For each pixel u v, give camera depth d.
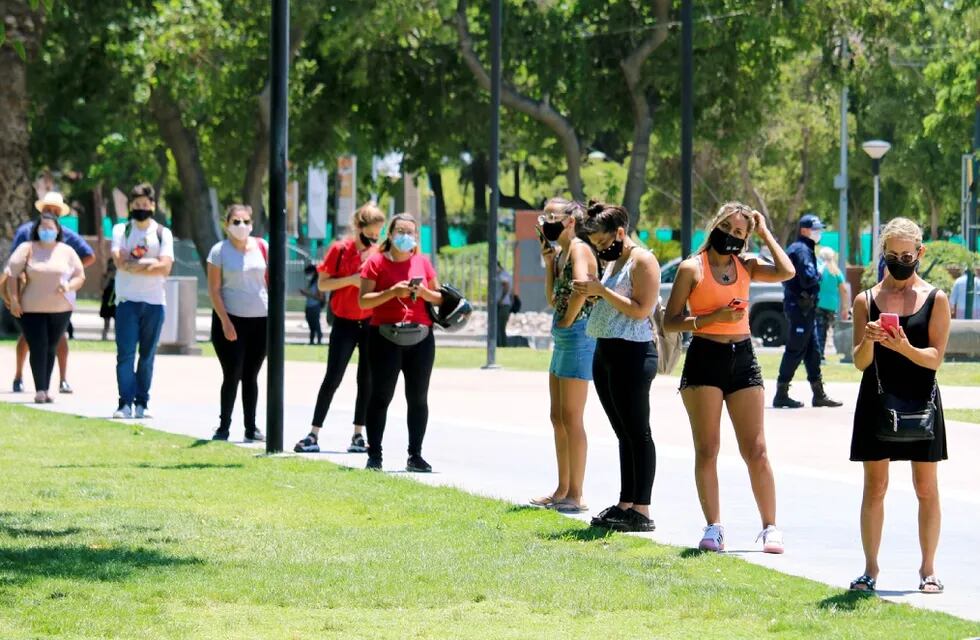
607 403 15.69
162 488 17.91
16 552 13.82
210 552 14.15
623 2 65.19
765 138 85.81
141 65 55.53
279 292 21.06
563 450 16.91
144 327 25.62
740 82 67.19
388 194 85.06
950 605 12.29
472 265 67.69
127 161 68.56
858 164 94.69
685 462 20.88
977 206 53.09
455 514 16.31
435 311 19.78
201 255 62.41
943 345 12.62
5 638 10.83
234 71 63.34
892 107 89.50
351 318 21.48
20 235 28.03
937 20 69.25
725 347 14.55
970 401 30.23
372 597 12.30
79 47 54.16
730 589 12.66
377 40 64.00
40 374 27.52
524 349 50.84
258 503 16.97
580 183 66.69
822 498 17.80
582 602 12.15
